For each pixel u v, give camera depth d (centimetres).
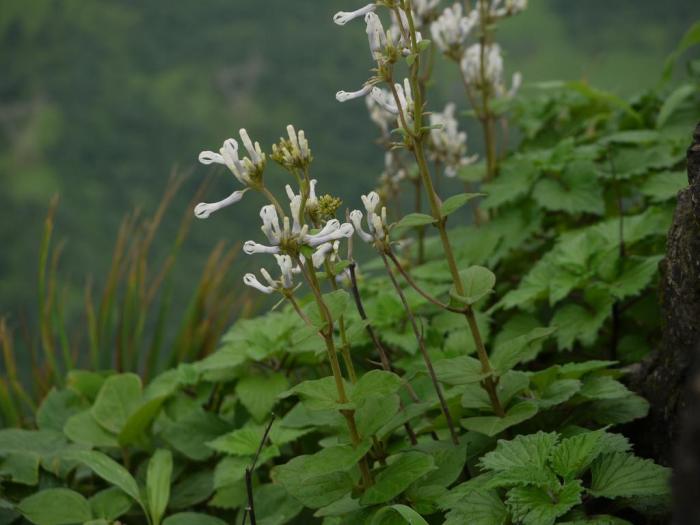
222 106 6925
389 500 247
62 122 7081
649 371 287
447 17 390
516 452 224
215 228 4959
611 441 231
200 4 7831
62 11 7850
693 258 257
